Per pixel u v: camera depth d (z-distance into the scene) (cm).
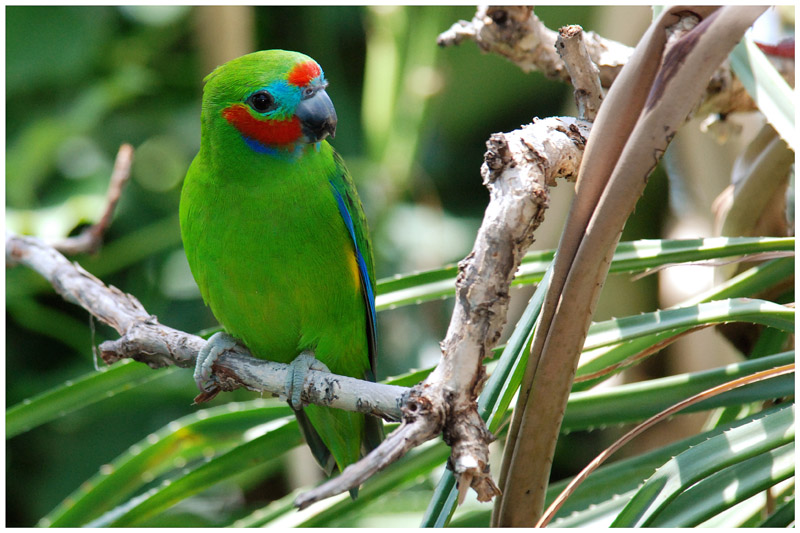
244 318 226
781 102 219
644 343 222
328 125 225
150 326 225
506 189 217
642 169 216
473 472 216
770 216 223
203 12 241
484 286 217
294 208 225
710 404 222
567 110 241
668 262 221
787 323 220
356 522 232
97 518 226
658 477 218
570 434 240
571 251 217
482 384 217
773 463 218
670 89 216
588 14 238
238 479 238
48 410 225
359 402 220
